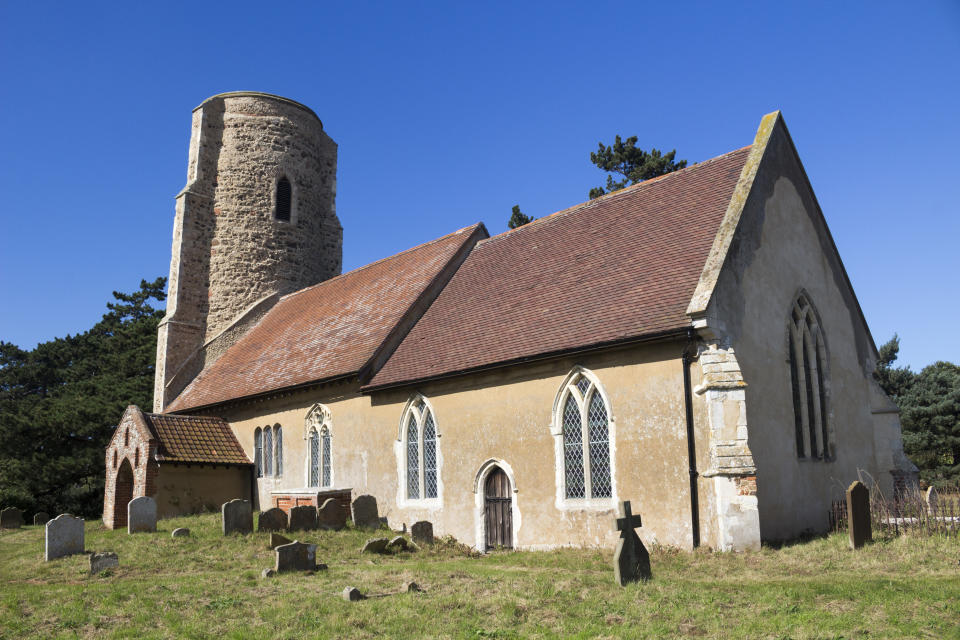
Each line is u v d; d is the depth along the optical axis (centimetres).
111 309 6003
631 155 4088
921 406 4400
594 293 1819
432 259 2658
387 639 916
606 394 1608
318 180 3822
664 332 1491
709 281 1511
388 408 2153
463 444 1905
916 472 2070
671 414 1492
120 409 3994
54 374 5866
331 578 1303
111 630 1009
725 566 1265
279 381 2547
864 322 2208
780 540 1511
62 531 1625
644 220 2002
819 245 2031
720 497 1390
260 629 976
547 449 1709
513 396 1803
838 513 1636
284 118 3675
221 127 3575
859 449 2014
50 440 3853
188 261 3353
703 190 1931
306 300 3250
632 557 1176
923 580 1094
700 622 920
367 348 2291
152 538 1773
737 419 1418
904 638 830
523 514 1738
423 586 1205
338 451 2308
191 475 2525
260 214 3531
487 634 919
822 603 984
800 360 1809
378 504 2138
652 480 1504
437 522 1942
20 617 1079
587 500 1620
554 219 2402
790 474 1628
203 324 3338
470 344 1989
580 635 891
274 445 2588
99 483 3984
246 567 1458
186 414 3034
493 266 2388
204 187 3475
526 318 1923
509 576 1287
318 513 1922
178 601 1141
